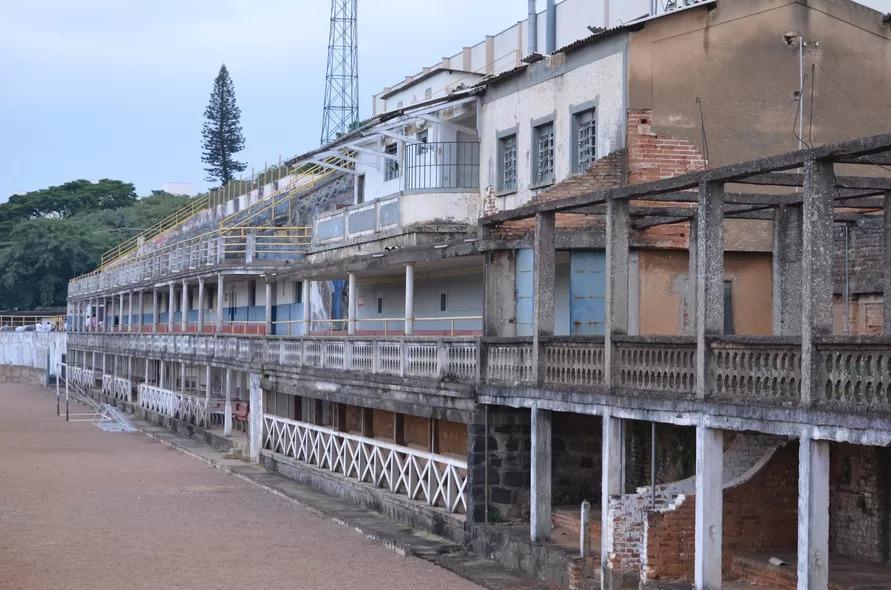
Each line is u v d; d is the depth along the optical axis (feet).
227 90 382.01
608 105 80.74
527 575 68.64
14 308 372.17
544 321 67.77
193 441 149.69
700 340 52.29
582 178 78.33
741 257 80.23
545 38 121.60
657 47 79.20
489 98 97.45
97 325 255.09
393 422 103.81
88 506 98.58
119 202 452.76
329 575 71.00
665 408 55.06
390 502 89.45
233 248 172.76
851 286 70.38
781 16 81.56
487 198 97.04
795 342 46.39
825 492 45.37
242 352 133.69
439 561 73.82
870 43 83.20
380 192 124.36
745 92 80.64
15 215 436.76
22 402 231.91
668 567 58.65
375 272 105.29
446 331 104.99
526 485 76.07
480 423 75.66
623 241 60.49
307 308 120.06
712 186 52.49
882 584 54.60
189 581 69.62
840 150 44.45
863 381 42.88
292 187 210.59
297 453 115.75
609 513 60.59
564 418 76.89
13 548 79.71
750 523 61.26
